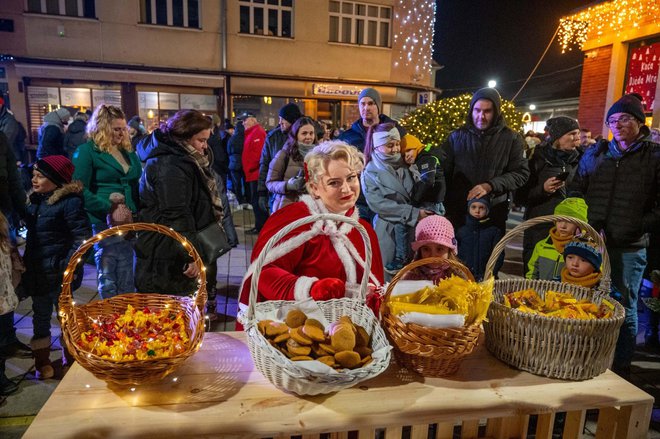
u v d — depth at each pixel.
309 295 1.52
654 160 2.70
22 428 2.36
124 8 12.98
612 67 9.44
